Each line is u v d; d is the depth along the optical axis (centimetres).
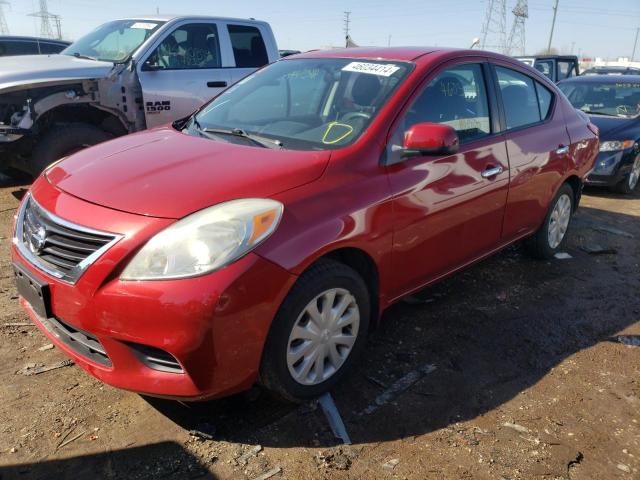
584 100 866
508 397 292
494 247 398
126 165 275
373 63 347
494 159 366
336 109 322
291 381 260
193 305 217
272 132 320
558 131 446
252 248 230
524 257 496
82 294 228
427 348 336
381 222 283
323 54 385
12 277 405
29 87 542
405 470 238
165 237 224
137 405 271
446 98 342
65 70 582
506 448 255
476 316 379
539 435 265
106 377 237
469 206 347
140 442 247
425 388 296
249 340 234
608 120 782
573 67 1463
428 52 354
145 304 218
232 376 235
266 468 235
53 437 247
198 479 228
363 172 281
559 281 448
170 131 347
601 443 262
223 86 686
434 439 258
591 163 498
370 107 312
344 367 288
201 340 221
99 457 237
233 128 336
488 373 313
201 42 677
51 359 305
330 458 243
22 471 228
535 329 366
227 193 242
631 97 834
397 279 310
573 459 250
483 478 236
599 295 425
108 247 226
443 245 337
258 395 283
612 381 312
